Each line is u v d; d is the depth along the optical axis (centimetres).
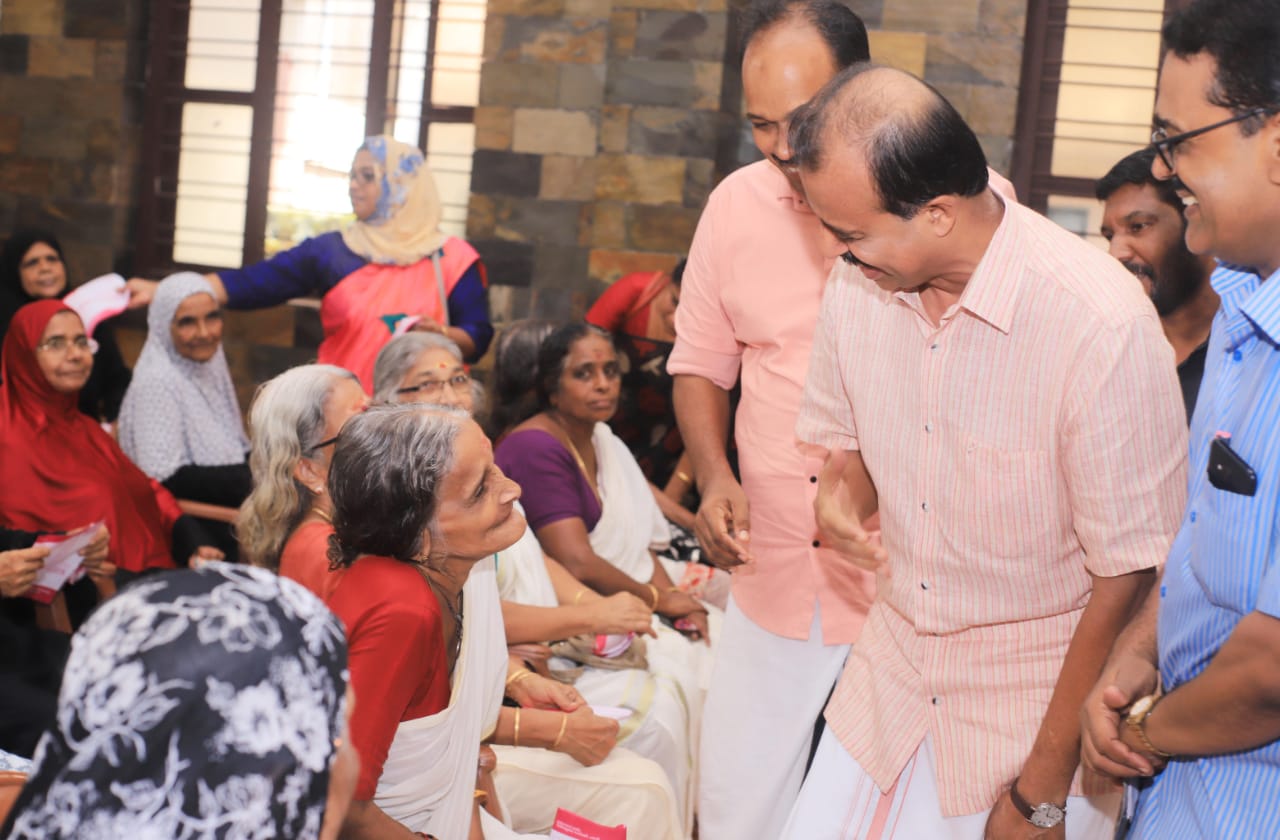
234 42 603
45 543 284
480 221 566
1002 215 149
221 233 614
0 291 466
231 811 76
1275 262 120
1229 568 122
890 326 164
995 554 160
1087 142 515
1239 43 113
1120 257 225
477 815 202
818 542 215
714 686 231
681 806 291
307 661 81
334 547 174
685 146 524
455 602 181
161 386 410
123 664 78
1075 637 153
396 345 292
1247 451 121
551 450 310
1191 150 118
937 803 174
